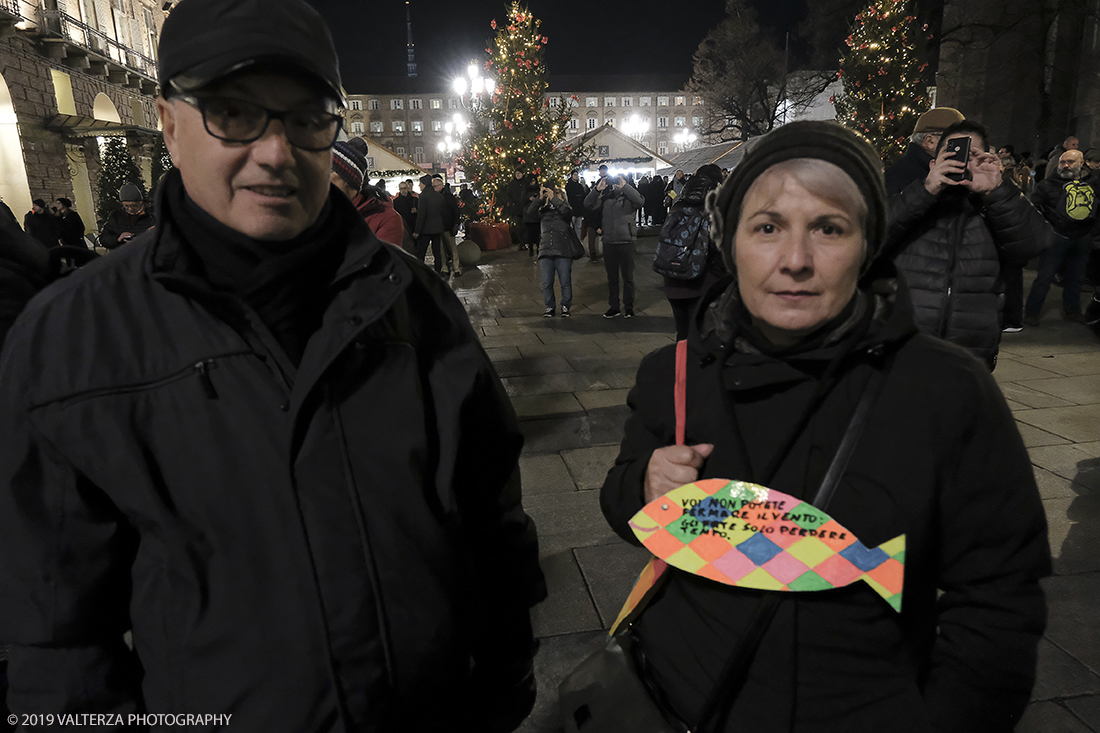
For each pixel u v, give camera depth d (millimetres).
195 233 889
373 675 878
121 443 825
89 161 22031
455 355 1108
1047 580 2457
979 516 870
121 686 882
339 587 866
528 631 1291
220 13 801
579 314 7934
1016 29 24031
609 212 7422
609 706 1034
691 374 1037
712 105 44406
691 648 970
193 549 843
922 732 865
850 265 862
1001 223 2344
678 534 947
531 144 16344
